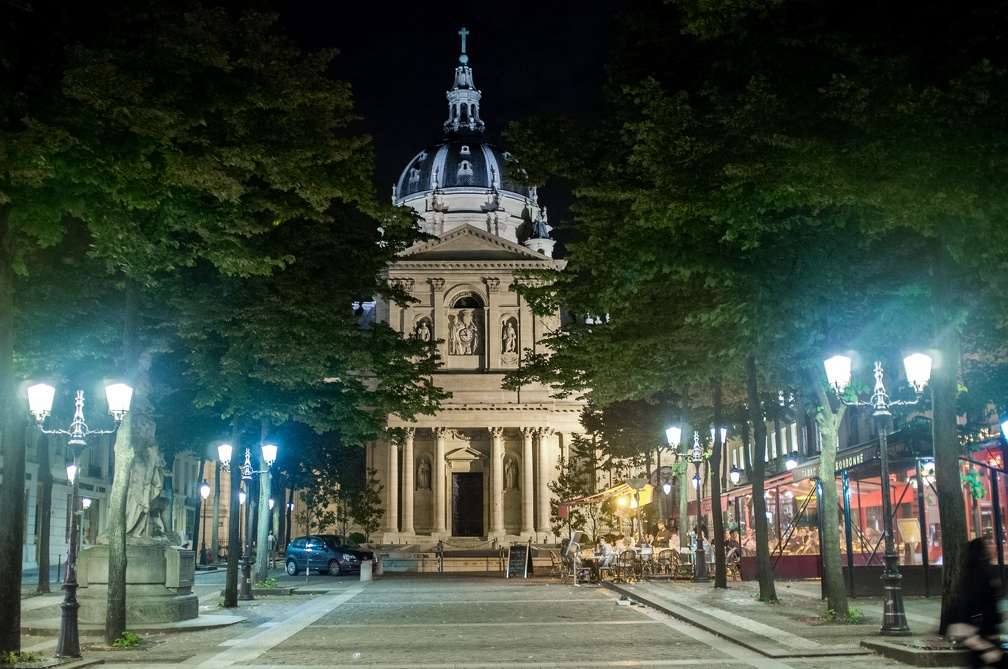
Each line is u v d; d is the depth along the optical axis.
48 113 15.12
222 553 92.31
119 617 19.78
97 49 16.20
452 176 127.50
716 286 22.61
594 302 27.83
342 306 30.39
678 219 18.27
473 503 98.69
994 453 30.11
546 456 96.25
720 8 17.11
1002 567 25.34
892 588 19.02
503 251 97.38
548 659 17.14
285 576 56.69
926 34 16.17
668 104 18.19
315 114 18.30
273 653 18.53
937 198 15.05
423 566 68.50
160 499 24.20
